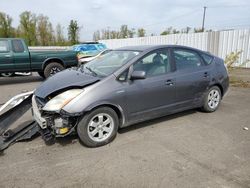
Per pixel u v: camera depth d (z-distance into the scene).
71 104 3.42
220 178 2.91
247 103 6.15
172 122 4.75
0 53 8.75
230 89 7.89
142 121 4.30
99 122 3.71
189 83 4.70
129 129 4.39
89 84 3.64
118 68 3.90
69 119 3.53
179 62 4.65
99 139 3.74
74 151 3.60
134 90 3.93
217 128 4.46
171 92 4.45
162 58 4.40
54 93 3.63
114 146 3.76
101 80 3.70
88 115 3.57
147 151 3.59
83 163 3.27
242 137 4.07
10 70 9.06
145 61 4.14
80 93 3.50
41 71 9.89
